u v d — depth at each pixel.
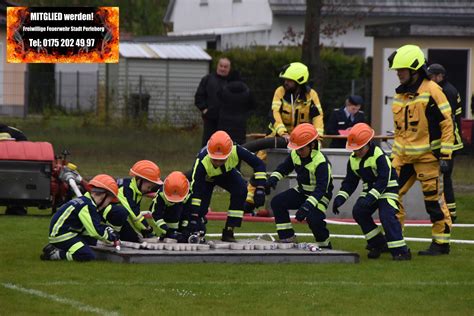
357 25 94.81
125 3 123.38
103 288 20.48
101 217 25.31
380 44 71.88
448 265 24.72
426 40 70.19
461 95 78.44
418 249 28.19
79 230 24.31
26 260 24.06
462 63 78.50
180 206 26.31
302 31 93.69
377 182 25.53
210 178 26.45
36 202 33.88
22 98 84.81
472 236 31.47
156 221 26.12
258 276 22.23
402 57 26.56
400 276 22.83
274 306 19.11
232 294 20.16
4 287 20.56
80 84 100.50
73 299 19.39
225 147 25.77
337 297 20.14
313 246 25.31
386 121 71.19
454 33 69.81
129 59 83.69
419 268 24.11
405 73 26.78
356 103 40.66
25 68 84.81
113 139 67.69
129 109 78.25
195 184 26.30
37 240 27.86
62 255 24.05
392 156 27.44
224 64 41.34
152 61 84.06
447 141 26.48
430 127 26.72
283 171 26.58
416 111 26.69
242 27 101.00
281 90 33.88
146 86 83.12
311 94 33.69
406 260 25.47
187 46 87.38
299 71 33.22
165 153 60.72
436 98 26.52
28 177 33.78
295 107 33.62
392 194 25.83
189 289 20.55
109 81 85.44
